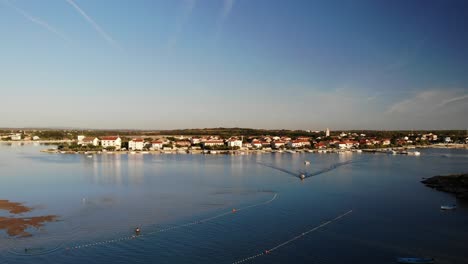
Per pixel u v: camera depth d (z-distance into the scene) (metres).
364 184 160.25
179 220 101.75
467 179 153.25
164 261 74.50
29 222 98.81
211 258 75.94
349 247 81.88
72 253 78.25
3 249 79.94
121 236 88.50
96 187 149.62
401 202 123.44
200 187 151.38
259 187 152.00
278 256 76.94
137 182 163.00
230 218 103.75
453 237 88.00
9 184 155.50
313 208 115.19
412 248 81.19
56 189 144.62
